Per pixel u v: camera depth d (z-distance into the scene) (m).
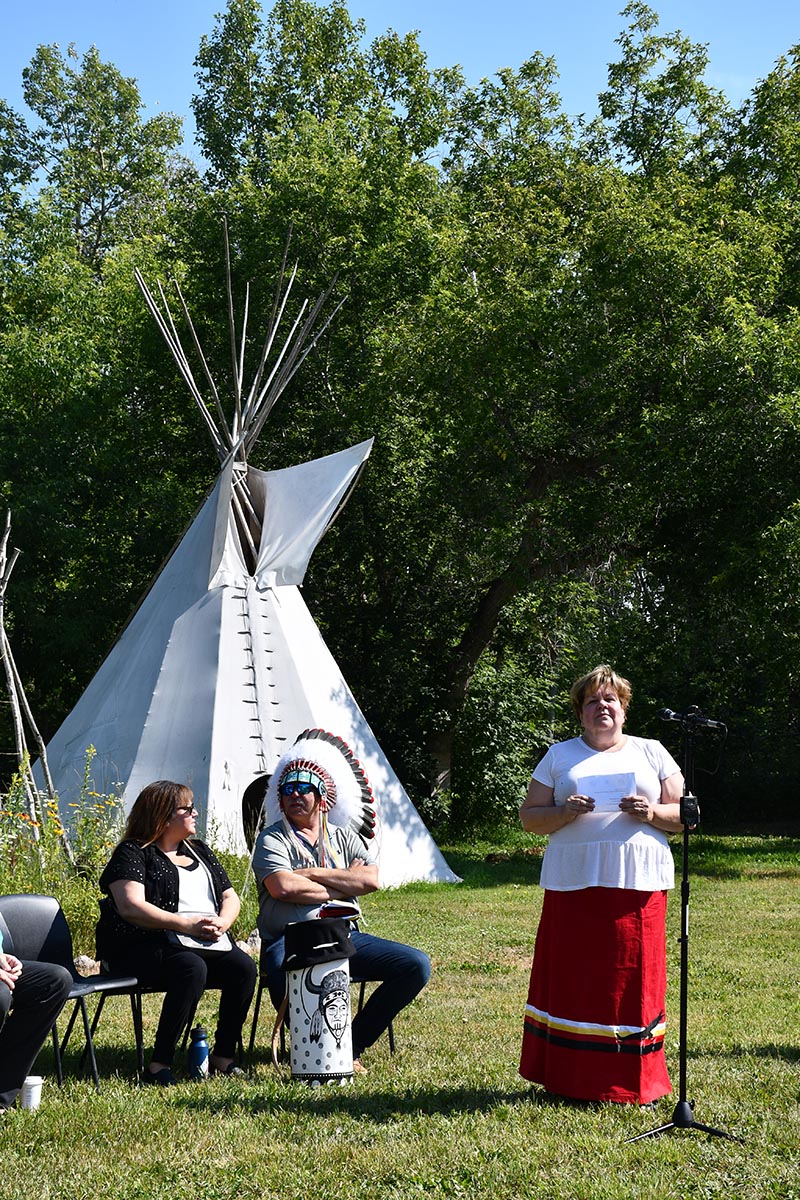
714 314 16.80
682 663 21.95
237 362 13.98
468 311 18.08
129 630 13.59
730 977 8.18
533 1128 4.43
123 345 23.31
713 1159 4.09
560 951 4.82
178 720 12.00
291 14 27.48
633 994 4.74
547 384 17.50
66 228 25.45
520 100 24.19
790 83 19.92
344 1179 3.97
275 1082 5.20
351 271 20.98
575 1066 4.73
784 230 18.66
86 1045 5.32
